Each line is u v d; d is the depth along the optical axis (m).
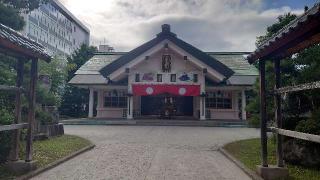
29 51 6.88
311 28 4.91
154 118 27.05
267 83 10.26
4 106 9.09
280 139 7.14
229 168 8.30
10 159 7.48
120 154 10.08
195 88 26.03
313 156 7.72
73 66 25.39
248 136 15.59
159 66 26.45
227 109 27.64
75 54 36.72
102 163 8.64
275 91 7.18
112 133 16.39
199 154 10.39
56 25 46.06
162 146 11.93
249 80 26.53
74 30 54.16
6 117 7.89
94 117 28.36
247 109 11.09
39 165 7.95
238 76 27.11
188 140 13.84
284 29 5.49
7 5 10.09
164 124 22.17
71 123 22.69
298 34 5.27
